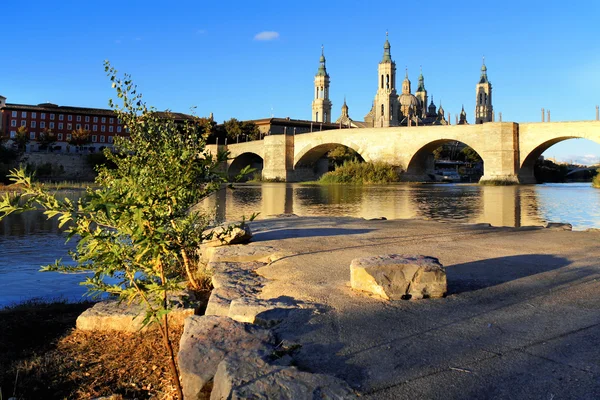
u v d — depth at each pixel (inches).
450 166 5012.3
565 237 457.1
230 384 135.2
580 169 4387.3
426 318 198.8
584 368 148.5
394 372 147.5
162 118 256.1
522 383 138.9
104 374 201.9
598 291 240.8
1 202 163.5
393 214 1019.9
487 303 220.7
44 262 518.0
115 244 184.5
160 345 231.6
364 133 3425.2
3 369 204.8
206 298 295.6
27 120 4279.0
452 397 131.5
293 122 5152.6
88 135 4200.3
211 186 223.9
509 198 1536.7
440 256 346.3
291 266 313.9
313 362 155.7
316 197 1658.5
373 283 231.5
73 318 283.9
